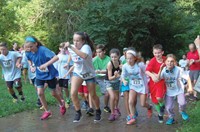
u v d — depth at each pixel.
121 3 19.48
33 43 6.95
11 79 8.98
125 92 6.98
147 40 20.41
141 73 6.71
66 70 8.54
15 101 9.26
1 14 23.73
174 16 20.55
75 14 22.09
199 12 22.50
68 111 8.20
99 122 7.04
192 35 20.45
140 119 7.31
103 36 19.33
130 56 6.59
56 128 6.59
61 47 8.74
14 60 8.91
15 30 25.06
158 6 19.62
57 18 25.23
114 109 7.20
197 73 10.45
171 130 6.37
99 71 7.66
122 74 6.80
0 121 7.24
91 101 7.62
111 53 7.04
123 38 19.39
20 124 6.96
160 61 6.70
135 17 19.16
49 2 25.20
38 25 26.34
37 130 6.47
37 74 7.18
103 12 19.44
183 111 6.86
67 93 8.70
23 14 26.30
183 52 20.47
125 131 6.34
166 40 21.11
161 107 6.85
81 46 6.55
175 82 6.66
